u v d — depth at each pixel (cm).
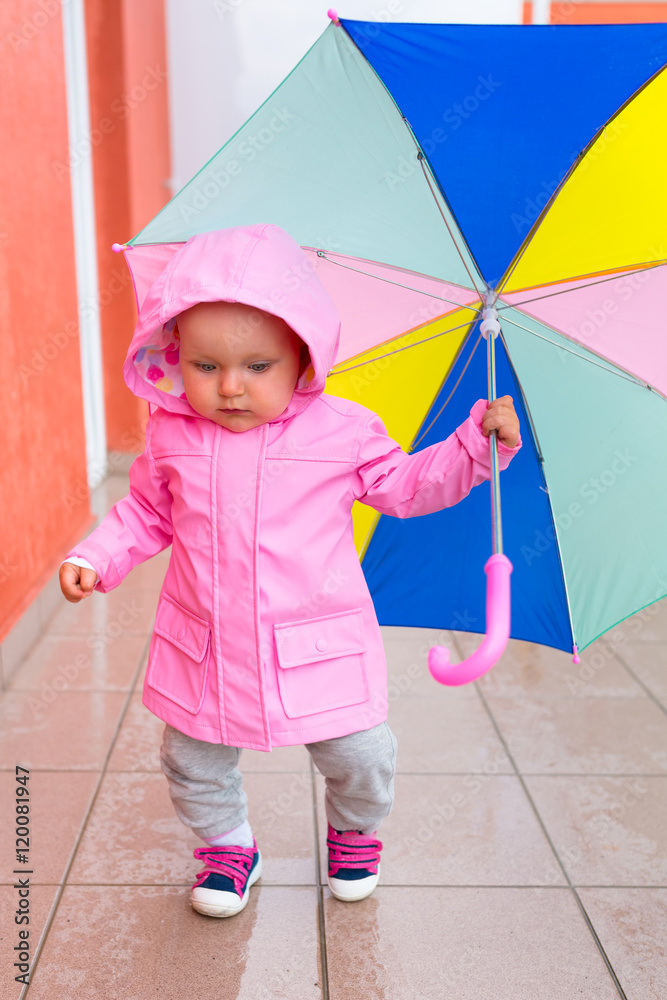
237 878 179
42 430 335
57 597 342
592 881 193
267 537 156
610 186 149
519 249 157
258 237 151
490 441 149
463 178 153
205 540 158
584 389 167
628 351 163
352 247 161
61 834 205
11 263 296
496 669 296
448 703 271
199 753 169
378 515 182
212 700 161
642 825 213
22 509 307
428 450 158
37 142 328
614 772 236
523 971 168
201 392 149
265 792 222
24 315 311
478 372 174
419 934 176
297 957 169
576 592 171
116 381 520
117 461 528
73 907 181
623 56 139
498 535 145
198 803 174
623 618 167
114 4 479
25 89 312
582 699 277
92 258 502
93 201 503
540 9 491
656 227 152
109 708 265
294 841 203
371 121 151
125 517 168
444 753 243
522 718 264
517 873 195
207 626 160
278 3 601
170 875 192
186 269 148
